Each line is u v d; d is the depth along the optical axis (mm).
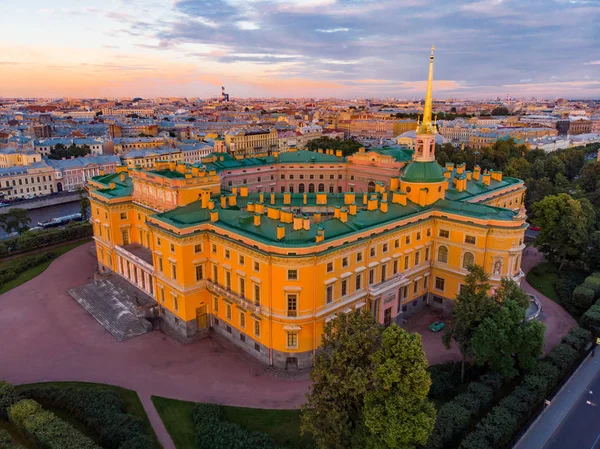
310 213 107500
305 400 76438
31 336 96750
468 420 67562
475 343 73500
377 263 90750
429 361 86375
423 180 103812
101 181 130125
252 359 87625
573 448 66312
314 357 61625
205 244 93125
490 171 135750
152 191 110625
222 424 69062
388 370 52906
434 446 62125
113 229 118312
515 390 73438
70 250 147750
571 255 126625
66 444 61781
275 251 78312
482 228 94188
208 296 95438
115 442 65188
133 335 96500
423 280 104500
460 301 76812
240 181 155500
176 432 69625
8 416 70875
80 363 87250
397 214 97938
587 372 84438
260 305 83250
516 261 95625
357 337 57344
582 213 126250
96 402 73000
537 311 100688
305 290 79312
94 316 104625
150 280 105562
